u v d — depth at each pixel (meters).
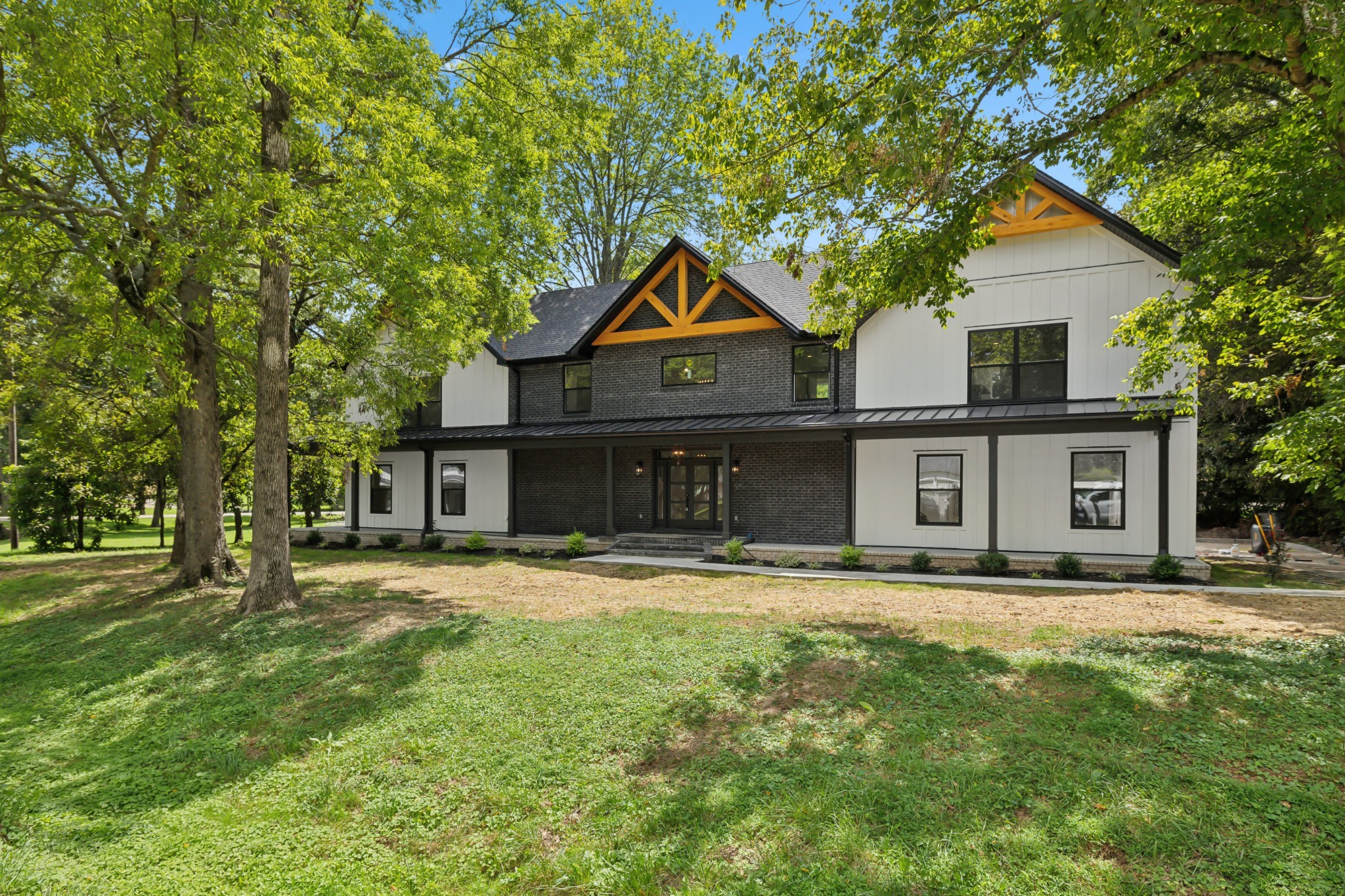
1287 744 5.04
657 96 29.00
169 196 8.63
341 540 22.12
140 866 4.28
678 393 18.98
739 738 5.54
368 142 10.71
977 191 8.38
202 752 6.00
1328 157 6.81
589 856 4.07
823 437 15.81
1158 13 6.42
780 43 8.19
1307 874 3.57
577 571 14.82
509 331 15.43
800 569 14.88
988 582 12.69
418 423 22.89
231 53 7.82
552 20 12.50
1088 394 14.20
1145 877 3.61
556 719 6.11
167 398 12.16
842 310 10.60
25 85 8.34
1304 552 17.53
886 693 6.39
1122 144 8.58
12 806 5.10
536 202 13.90
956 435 14.47
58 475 22.08
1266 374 15.58
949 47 8.04
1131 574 13.02
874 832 4.14
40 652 9.64
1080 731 5.36
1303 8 5.80
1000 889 3.54
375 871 4.15
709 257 18.33
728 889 3.68
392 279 10.28
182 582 13.49
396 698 6.85
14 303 11.20
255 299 14.38
